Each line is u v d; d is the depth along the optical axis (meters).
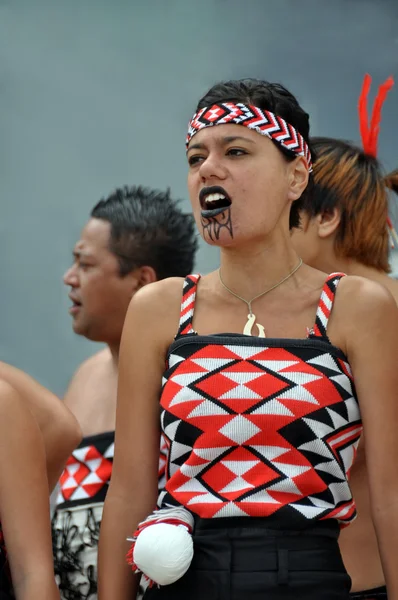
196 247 10.40
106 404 9.32
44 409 7.36
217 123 6.42
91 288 9.70
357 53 15.01
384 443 6.24
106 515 6.62
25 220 15.51
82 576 8.52
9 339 15.38
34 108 15.55
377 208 8.60
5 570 6.41
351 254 8.60
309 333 6.31
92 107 15.55
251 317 6.45
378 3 15.02
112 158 15.54
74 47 15.55
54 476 7.43
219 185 6.37
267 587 5.91
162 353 6.59
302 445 6.07
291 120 6.59
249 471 6.05
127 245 9.71
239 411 6.07
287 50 15.15
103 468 8.76
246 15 15.27
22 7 15.53
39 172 15.56
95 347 15.51
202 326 6.53
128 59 15.53
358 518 7.63
